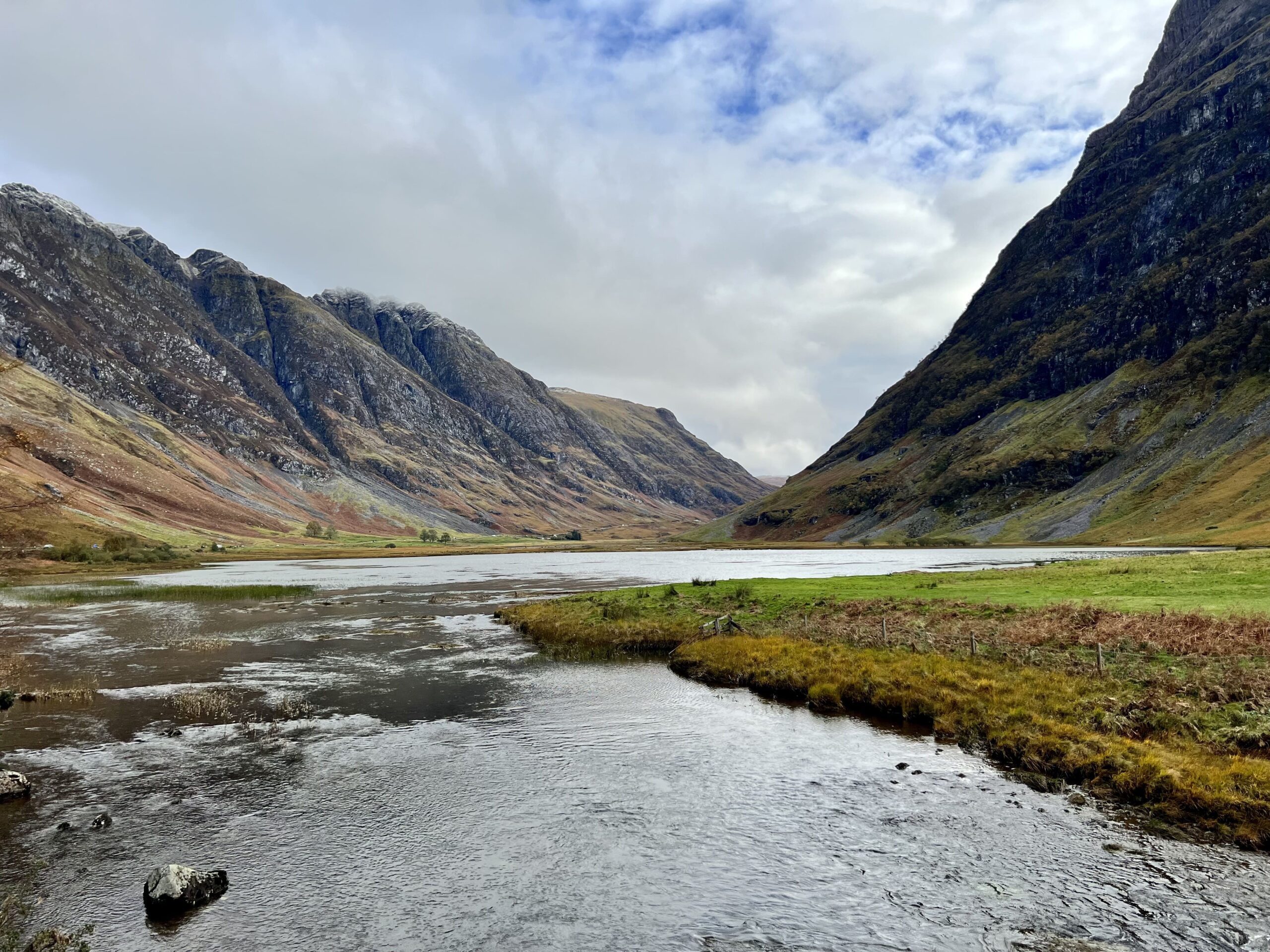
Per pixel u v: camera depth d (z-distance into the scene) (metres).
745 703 30.38
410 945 12.97
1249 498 162.62
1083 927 13.08
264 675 36.88
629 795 20.08
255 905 14.37
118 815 18.80
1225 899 13.84
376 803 19.58
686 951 12.70
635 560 192.50
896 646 34.78
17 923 13.63
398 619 60.41
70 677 36.16
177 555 156.75
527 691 33.19
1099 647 26.92
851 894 14.48
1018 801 18.94
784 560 165.62
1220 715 21.52
